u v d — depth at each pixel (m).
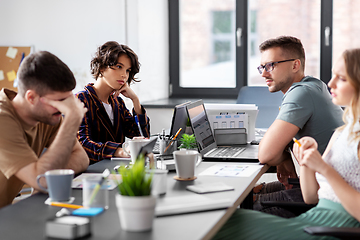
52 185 1.31
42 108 1.53
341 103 1.46
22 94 1.52
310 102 2.03
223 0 4.33
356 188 1.43
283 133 1.97
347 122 1.53
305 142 1.52
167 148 1.94
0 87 4.02
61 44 4.06
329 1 4.02
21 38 4.05
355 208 1.34
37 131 1.72
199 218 1.17
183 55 4.52
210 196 1.37
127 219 1.07
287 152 2.18
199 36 4.45
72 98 1.56
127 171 1.12
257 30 4.27
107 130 2.44
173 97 4.58
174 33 4.51
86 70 4.07
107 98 2.51
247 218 1.44
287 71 2.24
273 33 4.23
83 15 4.02
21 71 1.50
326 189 1.50
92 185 1.22
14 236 1.05
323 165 1.41
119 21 3.98
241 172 1.72
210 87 4.48
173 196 1.38
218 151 2.19
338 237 1.17
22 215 1.21
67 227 1.02
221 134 2.43
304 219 1.46
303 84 2.10
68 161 1.57
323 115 2.05
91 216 1.18
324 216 1.43
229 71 4.42
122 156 2.05
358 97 1.41
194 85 4.53
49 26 4.04
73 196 1.39
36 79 1.48
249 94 3.63
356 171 1.43
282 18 4.19
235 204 1.32
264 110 3.56
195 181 1.57
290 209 1.67
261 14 4.24
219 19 4.37
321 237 1.29
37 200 1.35
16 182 1.62
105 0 3.98
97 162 2.01
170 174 1.69
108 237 1.04
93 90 2.41
